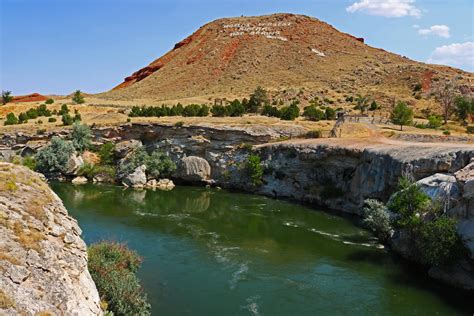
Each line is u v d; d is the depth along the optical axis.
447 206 30.30
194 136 67.31
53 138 68.25
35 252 15.30
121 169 67.12
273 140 65.06
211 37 180.38
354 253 35.03
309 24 181.25
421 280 29.20
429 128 67.75
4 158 69.81
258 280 29.27
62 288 14.87
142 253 34.50
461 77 114.12
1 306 12.05
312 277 29.89
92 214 47.53
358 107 92.31
